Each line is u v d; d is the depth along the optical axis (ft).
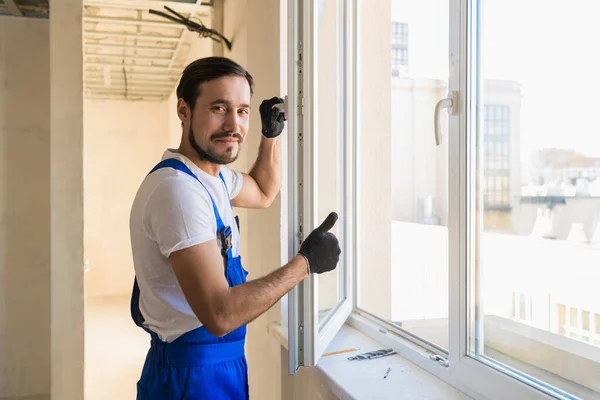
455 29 4.63
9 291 10.84
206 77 4.60
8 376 10.87
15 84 10.76
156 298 4.55
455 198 4.66
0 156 10.74
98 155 26.68
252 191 5.86
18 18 10.71
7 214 10.80
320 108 6.20
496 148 4.40
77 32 9.20
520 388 3.94
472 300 4.66
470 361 4.54
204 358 4.57
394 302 7.59
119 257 26.86
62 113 9.20
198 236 4.05
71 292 9.31
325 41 6.24
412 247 7.43
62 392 9.27
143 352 15.79
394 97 7.68
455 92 4.64
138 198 4.55
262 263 7.79
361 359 5.59
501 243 4.39
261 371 8.19
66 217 9.27
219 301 3.91
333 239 4.51
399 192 7.64
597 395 3.52
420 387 4.76
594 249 3.49
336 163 6.77
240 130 4.78
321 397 5.62
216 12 10.78
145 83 23.43
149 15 14.01
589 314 3.57
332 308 6.59
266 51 7.41
